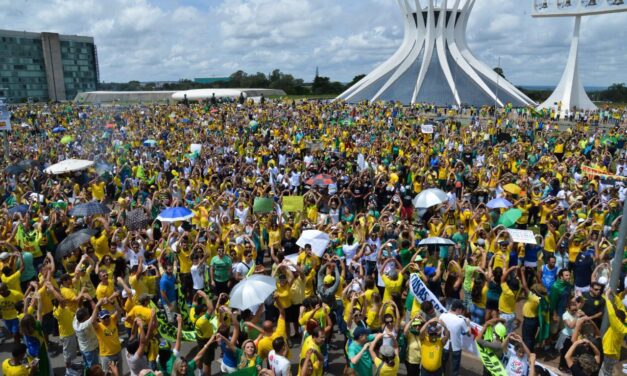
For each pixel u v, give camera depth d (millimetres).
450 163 22703
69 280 9242
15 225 13172
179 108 61438
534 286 9445
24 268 11398
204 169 24078
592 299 9117
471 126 42625
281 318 8422
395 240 11609
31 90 125062
